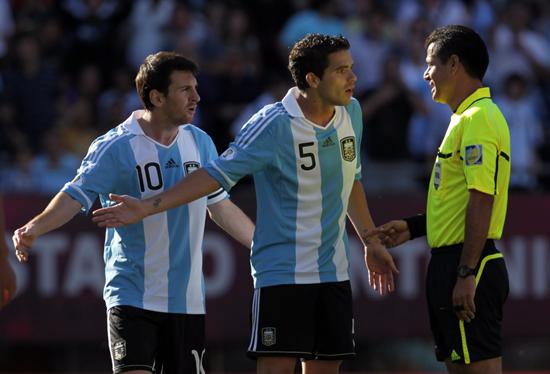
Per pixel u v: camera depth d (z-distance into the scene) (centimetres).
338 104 1805
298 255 1842
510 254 3556
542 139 4022
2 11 4122
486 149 1752
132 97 3906
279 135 1806
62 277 3375
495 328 1803
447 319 1814
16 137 3781
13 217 3350
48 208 1861
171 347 1933
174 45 4069
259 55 4228
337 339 1873
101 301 3384
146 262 1902
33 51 3897
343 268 1883
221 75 3950
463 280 1752
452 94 1830
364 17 4262
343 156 1844
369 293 3466
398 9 4400
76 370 3662
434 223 1834
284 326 1842
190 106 1912
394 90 3903
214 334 3409
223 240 3422
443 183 1822
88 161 1911
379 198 3525
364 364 3750
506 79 3931
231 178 1794
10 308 3353
